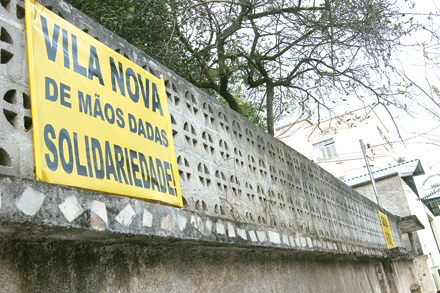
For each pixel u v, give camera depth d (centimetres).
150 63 417
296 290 576
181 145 421
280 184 627
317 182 795
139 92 368
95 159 292
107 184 295
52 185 234
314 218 713
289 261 591
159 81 405
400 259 1363
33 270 247
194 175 428
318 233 702
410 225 1545
